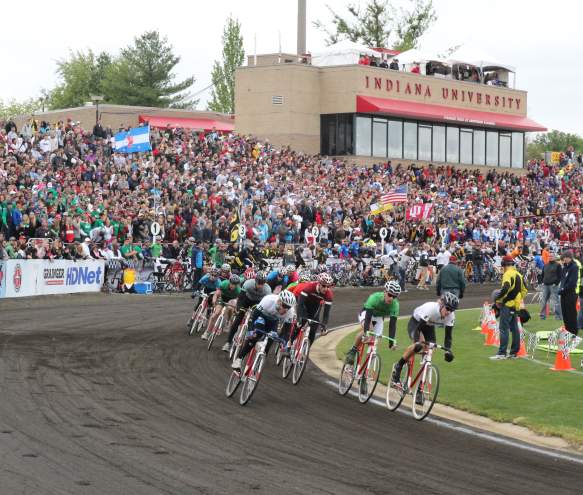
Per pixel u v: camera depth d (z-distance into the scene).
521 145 70.12
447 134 64.94
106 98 106.56
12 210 33.12
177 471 11.63
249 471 11.80
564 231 57.06
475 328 29.12
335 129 60.72
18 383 17.27
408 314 33.44
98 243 35.56
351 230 44.84
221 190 43.88
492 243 51.69
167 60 106.06
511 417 15.88
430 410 15.72
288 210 44.72
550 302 33.97
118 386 17.66
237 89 61.47
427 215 47.41
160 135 46.84
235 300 23.45
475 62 68.44
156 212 38.19
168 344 23.50
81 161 40.31
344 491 11.05
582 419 15.76
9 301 30.88
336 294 39.19
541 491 11.48
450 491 11.28
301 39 66.75
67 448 12.56
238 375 16.88
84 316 28.09
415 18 98.00
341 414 16.11
